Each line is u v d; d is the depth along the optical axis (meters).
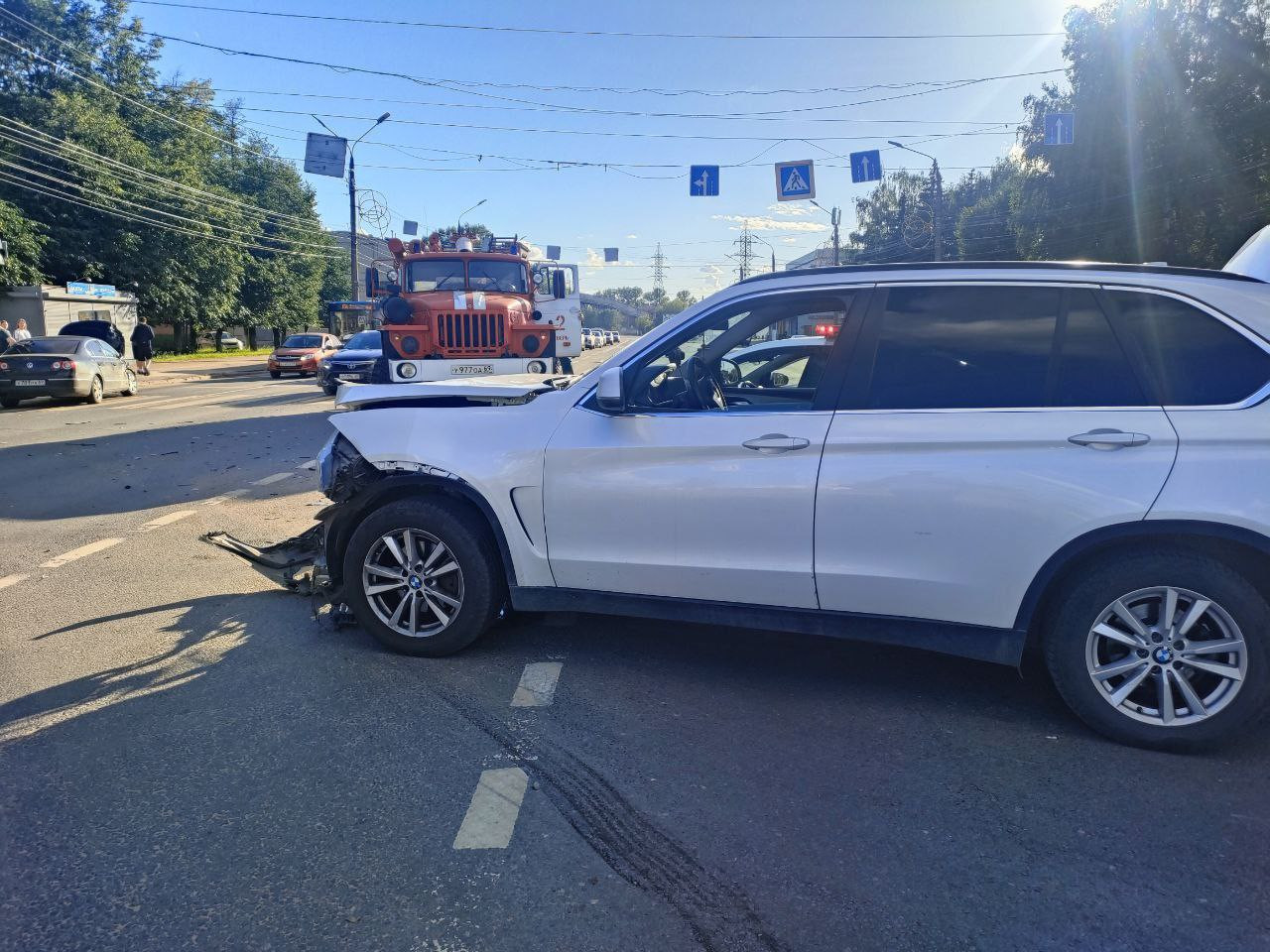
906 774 3.36
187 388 25.66
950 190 66.56
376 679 4.25
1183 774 3.35
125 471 10.24
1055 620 3.60
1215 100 28.48
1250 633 3.32
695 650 4.65
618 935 2.49
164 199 40.31
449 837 2.96
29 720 3.82
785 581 3.84
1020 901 2.62
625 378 4.14
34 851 2.89
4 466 10.56
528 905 2.62
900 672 4.35
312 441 12.75
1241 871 2.75
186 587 5.73
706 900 2.64
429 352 11.08
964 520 3.56
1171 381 3.46
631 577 4.09
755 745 3.60
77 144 36.38
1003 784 3.28
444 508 4.38
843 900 2.63
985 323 3.70
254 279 51.56
